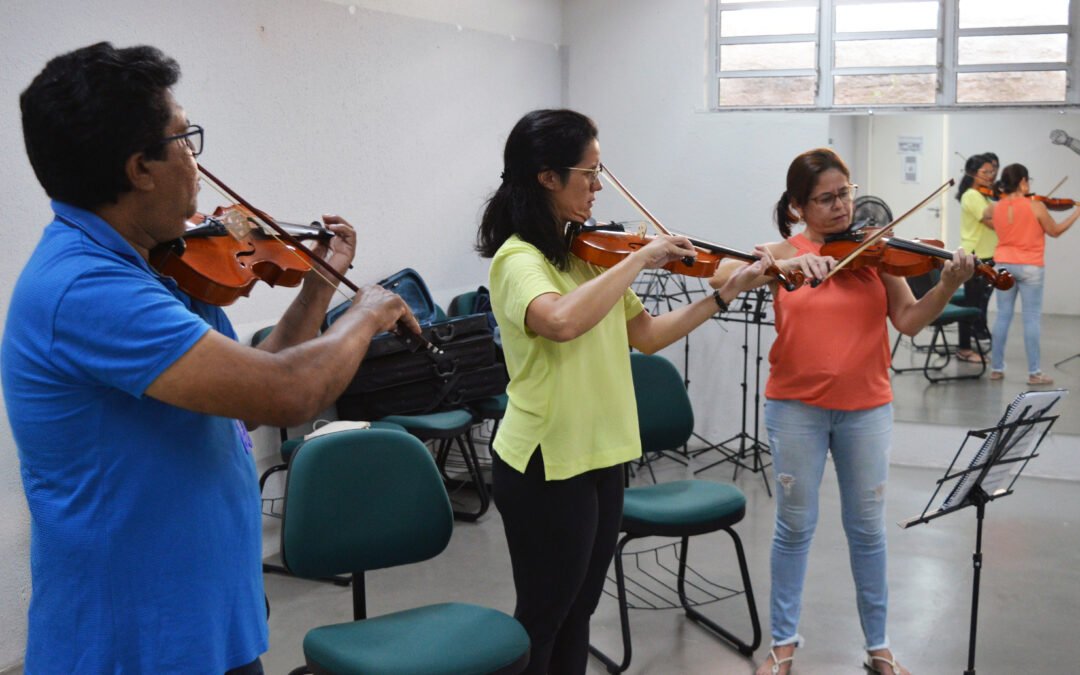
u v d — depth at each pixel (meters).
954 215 4.75
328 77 4.05
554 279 2.10
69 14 3.03
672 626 3.24
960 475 2.40
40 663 1.34
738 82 5.10
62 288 1.24
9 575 2.97
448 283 4.88
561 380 2.04
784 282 2.42
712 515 2.97
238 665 1.43
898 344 4.93
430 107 4.63
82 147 1.23
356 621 2.24
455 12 4.72
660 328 2.34
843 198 2.68
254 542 1.47
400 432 2.39
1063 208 4.60
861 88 4.89
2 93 2.87
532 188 2.06
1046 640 3.09
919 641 3.09
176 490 1.33
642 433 3.30
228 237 1.78
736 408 5.25
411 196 4.57
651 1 5.19
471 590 3.54
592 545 2.13
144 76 1.25
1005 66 4.66
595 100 5.38
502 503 2.14
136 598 1.32
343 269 1.94
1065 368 4.68
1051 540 3.93
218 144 3.57
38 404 1.28
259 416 1.28
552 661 2.27
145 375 1.23
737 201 5.14
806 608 3.35
